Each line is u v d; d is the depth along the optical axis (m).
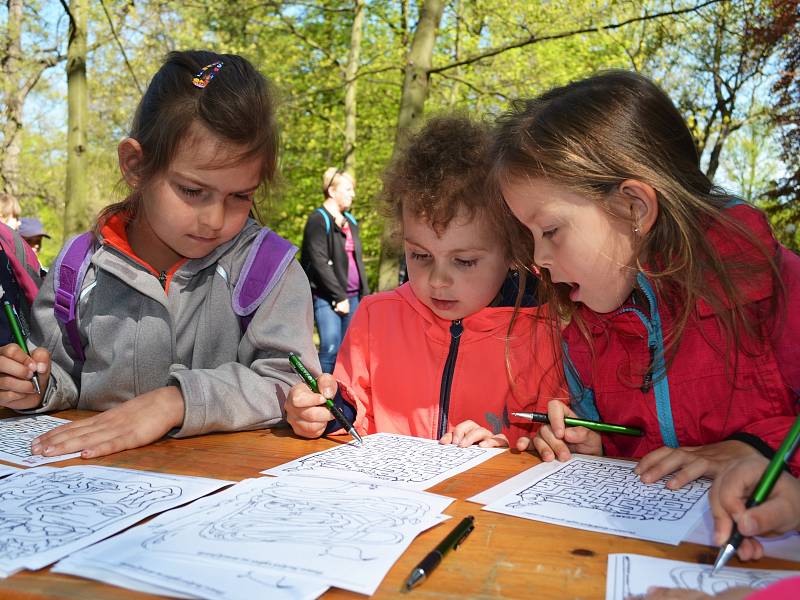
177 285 1.64
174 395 1.38
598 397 1.47
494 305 1.70
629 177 1.25
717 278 1.25
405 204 1.57
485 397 1.67
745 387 1.29
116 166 1.64
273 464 1.20
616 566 0.76
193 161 1.39
